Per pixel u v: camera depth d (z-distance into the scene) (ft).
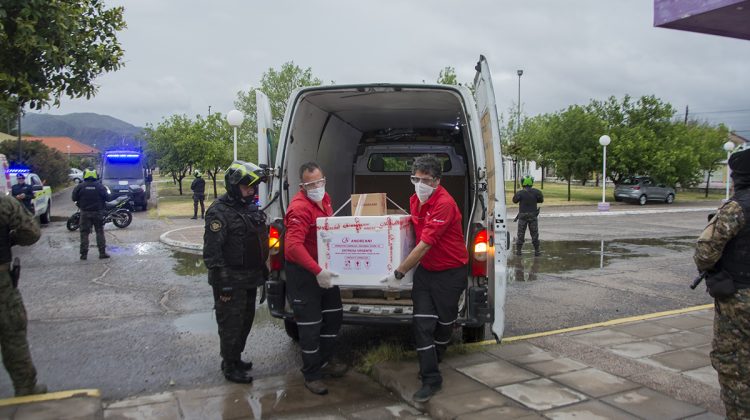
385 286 13.61
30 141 117.08
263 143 16.61
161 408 13.60
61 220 65.98
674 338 18.22
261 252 15.12
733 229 9.72
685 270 32.89
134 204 75.92
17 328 13.07
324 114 19.76
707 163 115.24
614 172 103.65
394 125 23.93
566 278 30.40
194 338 19.51
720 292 9.93
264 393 14.56
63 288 27.81
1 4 27.12
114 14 34.32
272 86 110.63
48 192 62.28
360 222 13.56
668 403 13.01
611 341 17.88
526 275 31.32
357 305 16.05
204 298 25.67
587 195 118.83
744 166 10.01
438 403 13.01
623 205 97.25
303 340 14.39
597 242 46.44
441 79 86.33
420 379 14.46
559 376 14.73
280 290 16.03
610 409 12.69
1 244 12.67
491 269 15.33
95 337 19.63
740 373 10.00
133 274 31.50
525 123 116.78
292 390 14.78
